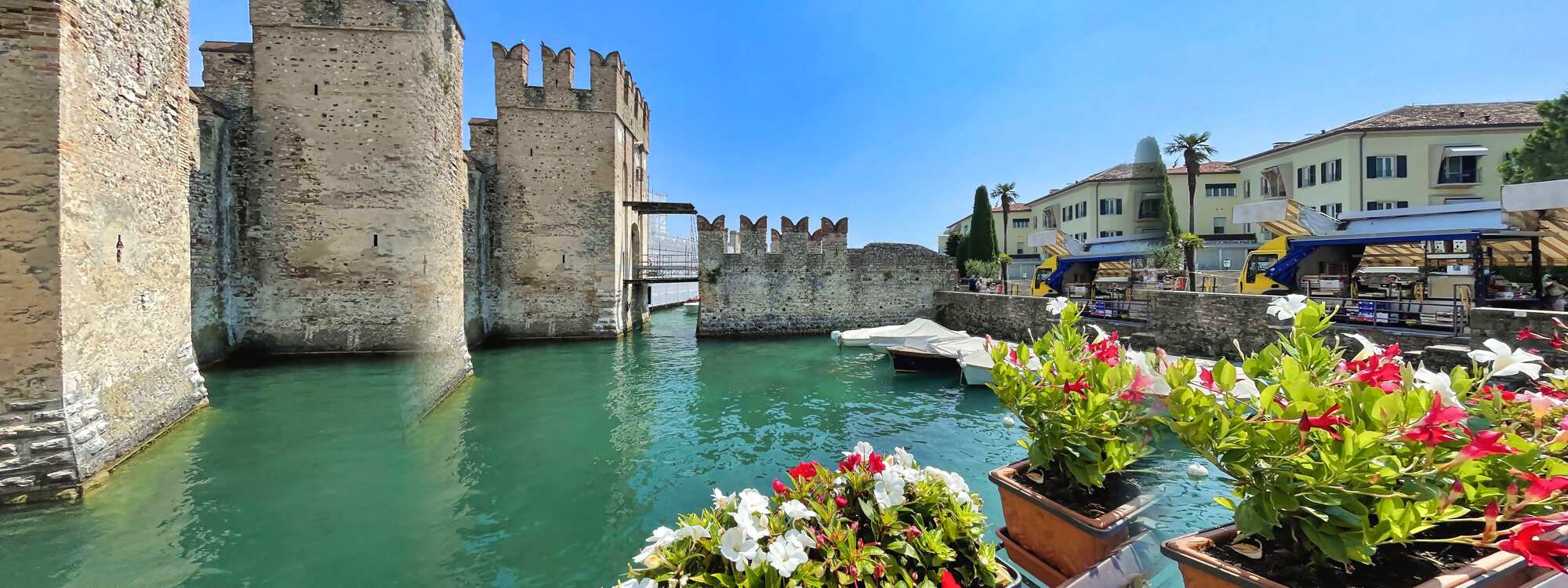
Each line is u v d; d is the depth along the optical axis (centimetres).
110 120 867
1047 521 357
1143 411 329
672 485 923
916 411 1382
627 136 2819
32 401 733
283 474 900
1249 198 3525
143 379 953
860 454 324
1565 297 1238
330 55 1681
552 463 1005
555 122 2483
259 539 705
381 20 1689
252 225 1667
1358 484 229
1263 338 1395
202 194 1549
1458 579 225
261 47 1662
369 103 1697
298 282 1689
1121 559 320
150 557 654
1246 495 269
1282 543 271
